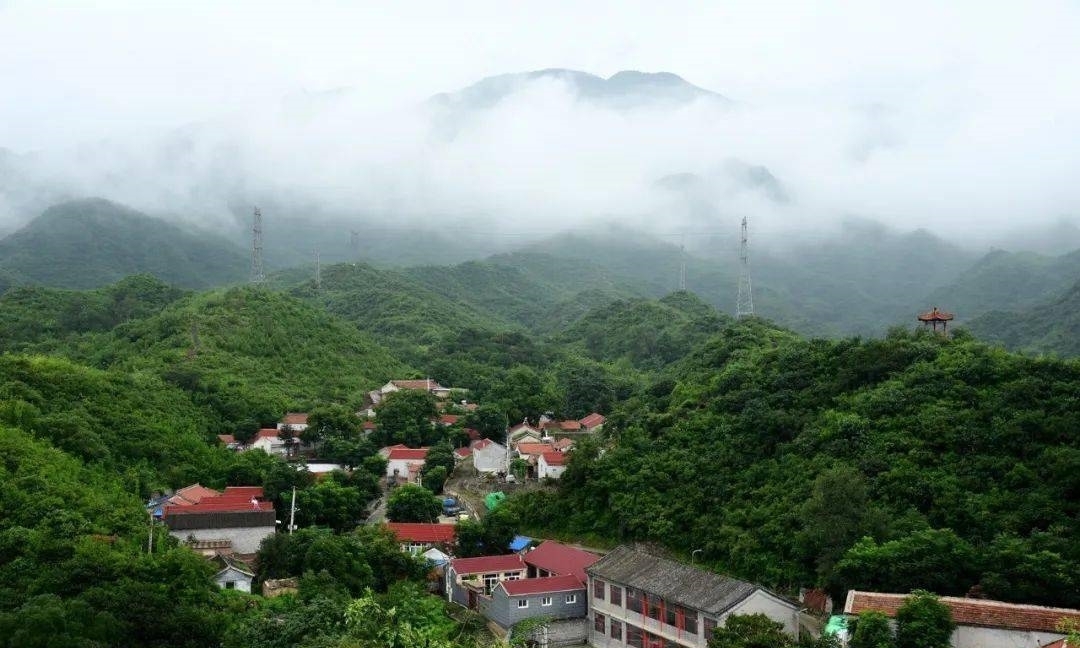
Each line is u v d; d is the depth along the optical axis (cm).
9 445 7231
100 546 5944
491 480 11019
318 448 11862
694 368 11738
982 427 6831
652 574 6406
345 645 4800
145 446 8950
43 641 4522
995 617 4678
